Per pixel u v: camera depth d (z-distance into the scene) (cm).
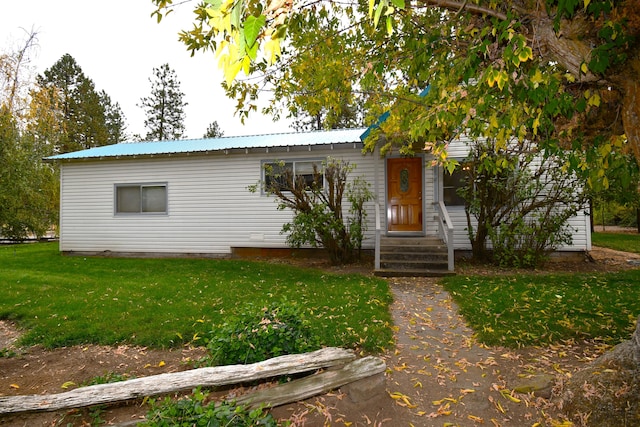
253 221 1089
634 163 315
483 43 261
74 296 591
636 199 754
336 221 884
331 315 480
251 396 264
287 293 604
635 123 213
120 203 1170
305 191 936
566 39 233
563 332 407
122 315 489
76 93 2975
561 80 280
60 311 514
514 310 486
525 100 294
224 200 1106
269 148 1039
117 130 3512
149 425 217
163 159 1140
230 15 116
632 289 592
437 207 945
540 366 331
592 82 254
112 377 326
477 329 432
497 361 348
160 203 1147
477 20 307
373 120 617
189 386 267
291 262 986
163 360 373
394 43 413
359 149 1029
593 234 1731
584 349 367
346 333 411
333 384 273
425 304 550
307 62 487
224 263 942
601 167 321
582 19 221
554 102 264
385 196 986
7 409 242
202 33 329
